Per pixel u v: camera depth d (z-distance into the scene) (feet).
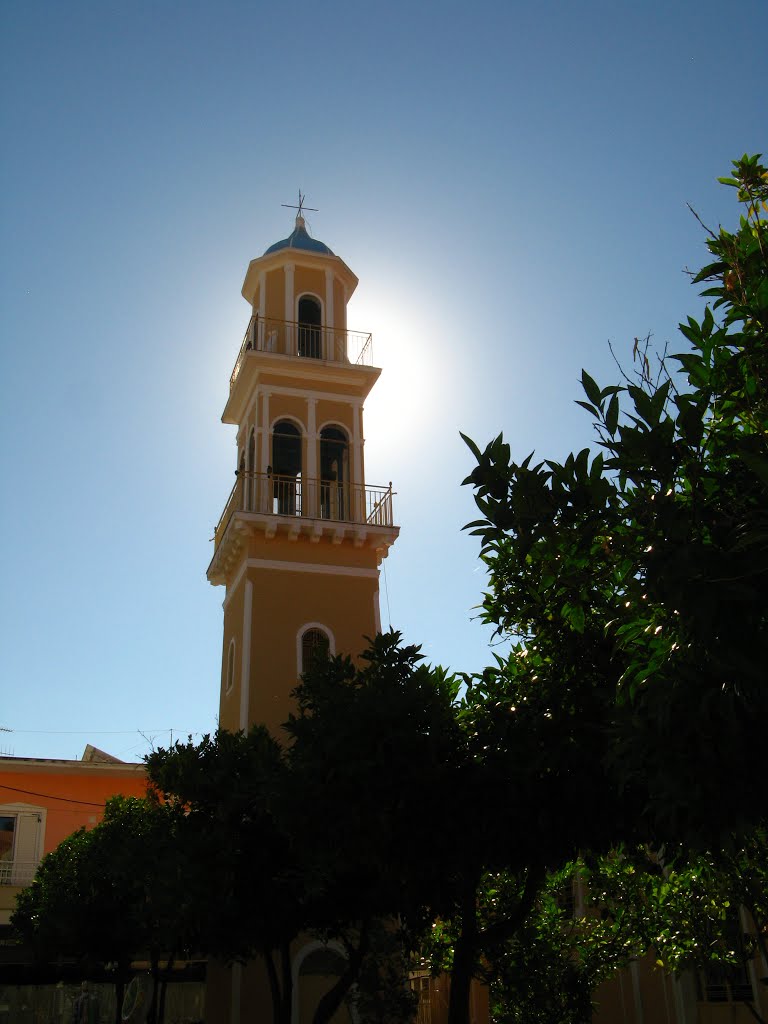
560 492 22.74
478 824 34.60
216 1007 61.31
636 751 23.94
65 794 101.50
